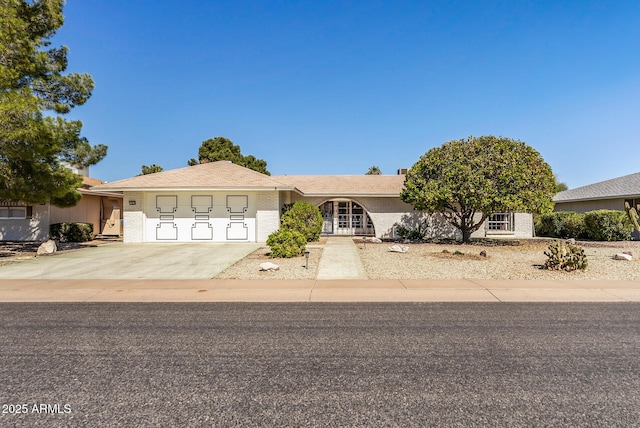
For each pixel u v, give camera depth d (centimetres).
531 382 367
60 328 548
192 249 1552
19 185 1248
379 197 2138
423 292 789
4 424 298
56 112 1386
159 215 1838
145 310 656
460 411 314
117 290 814
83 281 905
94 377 382
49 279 932
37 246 1697
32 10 1333
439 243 1822
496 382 367
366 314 625
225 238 1830
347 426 292
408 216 2133
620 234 1869
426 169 1730
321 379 375
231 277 956
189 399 336
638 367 403
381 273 1002
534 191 1517
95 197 2419
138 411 316
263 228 1803
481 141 1666
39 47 1375
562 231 2133
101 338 504
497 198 1498
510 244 1750
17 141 1108
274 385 363
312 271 1031
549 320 584
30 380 376
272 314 627
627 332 522
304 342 485
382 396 340
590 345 470
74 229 1933
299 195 2152
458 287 829
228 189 1747
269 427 291
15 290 814
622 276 949
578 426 293
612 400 332
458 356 434
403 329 539
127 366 410
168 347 468
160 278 945
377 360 423
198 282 894
